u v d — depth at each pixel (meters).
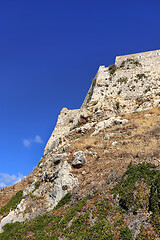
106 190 14.95
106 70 44.97
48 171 21.36
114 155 19.73
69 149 23.27
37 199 19.84
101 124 29.77
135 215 12.08
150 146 19.09
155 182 12.89
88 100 44.19
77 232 12.68
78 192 16.77
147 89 37.28
